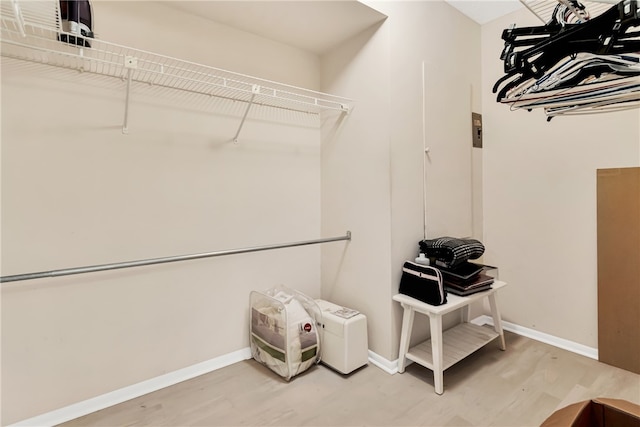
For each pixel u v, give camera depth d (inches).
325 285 100.7
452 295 80.7
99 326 67.9
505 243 104.9
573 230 90.4
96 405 67.5
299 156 96.8
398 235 83.2
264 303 84.2
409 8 85.1
